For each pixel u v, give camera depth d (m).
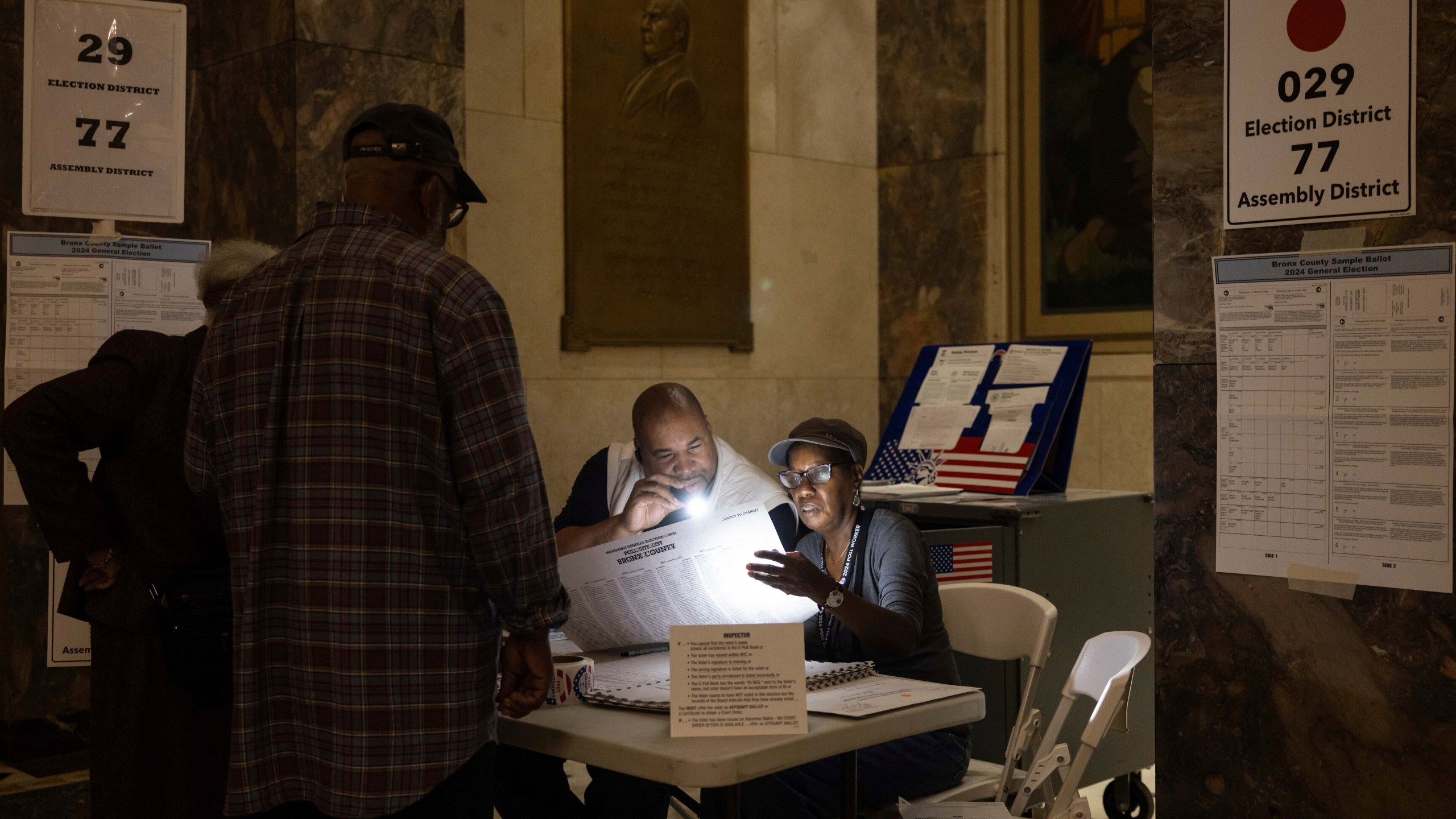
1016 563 3.74
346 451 1.69
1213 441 2.34
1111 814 3.96
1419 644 2.12
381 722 1.67
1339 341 2.18
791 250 6.33
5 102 3.98
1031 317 6.25
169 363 2.29
